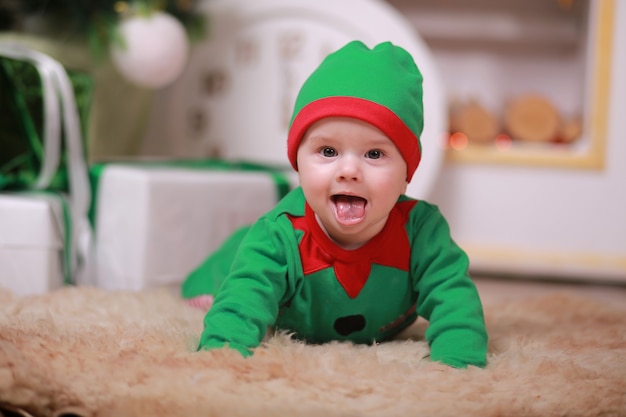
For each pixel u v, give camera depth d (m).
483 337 0.86
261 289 0.85
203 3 1.99
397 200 0.94
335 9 1.92
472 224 2.01
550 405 0.69
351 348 0.87
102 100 1.90
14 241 1.28
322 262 0.89
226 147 2.01
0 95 1.33
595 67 1.96
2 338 0.80
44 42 1.74
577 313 1.23
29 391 0.66
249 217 1.47
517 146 2.06
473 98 2.26
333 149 0.83
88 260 1.49
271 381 0.71
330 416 0.64
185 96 2.04
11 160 1.35
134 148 2.03
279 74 1.97
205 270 1.19
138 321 0.97
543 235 1.99
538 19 2.32
